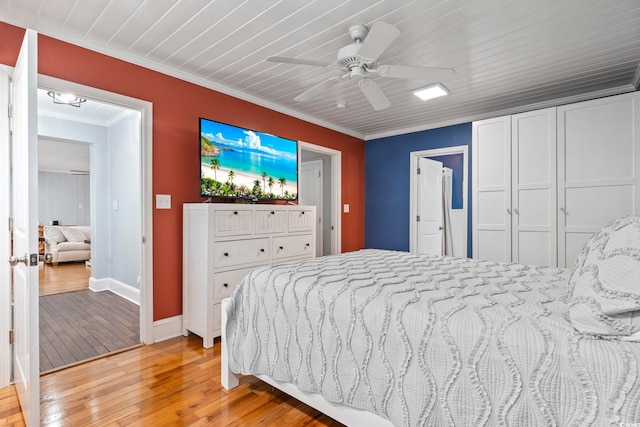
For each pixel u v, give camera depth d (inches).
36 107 59.7
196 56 104.7
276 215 124.7
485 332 41.4
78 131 166.2
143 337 105.0
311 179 216.5
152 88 108.1
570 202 123.3
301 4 78.1
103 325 122.0
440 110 156.8
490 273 73.0
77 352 98.2
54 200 336.8
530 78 120.1
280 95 138.7
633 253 40.1
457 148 170.4
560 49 99.3
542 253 128.9
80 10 80.4
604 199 116.9
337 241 188.1
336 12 81.4
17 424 65.2
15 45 81.9
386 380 48.6
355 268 76.8
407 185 189.9
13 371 80.0
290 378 62.6
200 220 105.4
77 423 64.8
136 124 151.8
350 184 196.7
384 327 49.5
